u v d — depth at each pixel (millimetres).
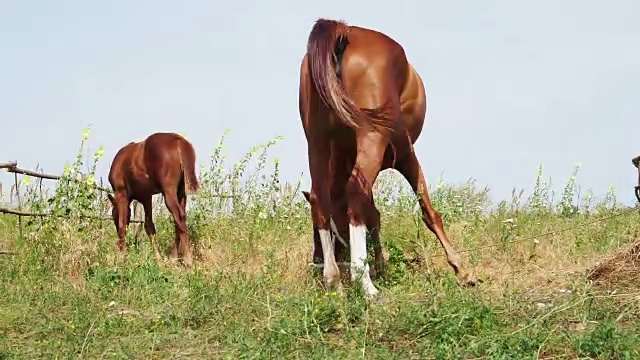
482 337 4004
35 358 4340
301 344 4230
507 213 9719
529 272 6398
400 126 5219
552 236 7668
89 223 7961
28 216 8859
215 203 10094
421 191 6043
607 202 10523
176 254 8852
